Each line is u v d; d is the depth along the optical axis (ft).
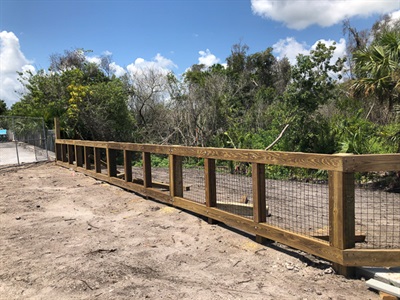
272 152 13.44
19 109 78.18
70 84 64.69
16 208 21.77
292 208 22.54
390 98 32.60
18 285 11.17
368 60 33.50
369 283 10.50
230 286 10.97
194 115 68.13
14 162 48.42
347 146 39.52
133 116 72.69
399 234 16.69
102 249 14.35
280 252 13.62
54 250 14.32
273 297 10.19
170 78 74.23
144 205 21.93
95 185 29.50
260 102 73.61
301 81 46.01
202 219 18.42
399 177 32.17
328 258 11.55
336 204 11.18
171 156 20.27
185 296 10.34
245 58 119.96
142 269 12.34
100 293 10.57
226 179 36.29
